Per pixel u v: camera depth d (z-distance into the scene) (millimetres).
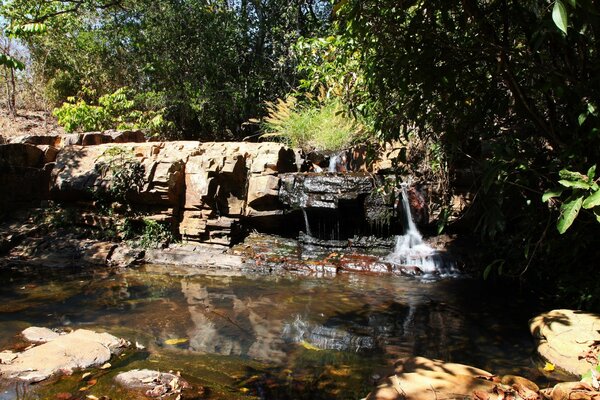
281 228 7363
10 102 13062
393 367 3223
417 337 3943
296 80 13648
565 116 3697
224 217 7215
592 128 3178
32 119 12977
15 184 7504
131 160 7355
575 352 3354
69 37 13945
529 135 4344
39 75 14117
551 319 3840
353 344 3770
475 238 6516
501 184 3504
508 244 5770
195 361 3346
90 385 2867
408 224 6863
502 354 3615
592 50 3338
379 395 2619
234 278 5855
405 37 3277
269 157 7445
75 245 6793
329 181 6891
